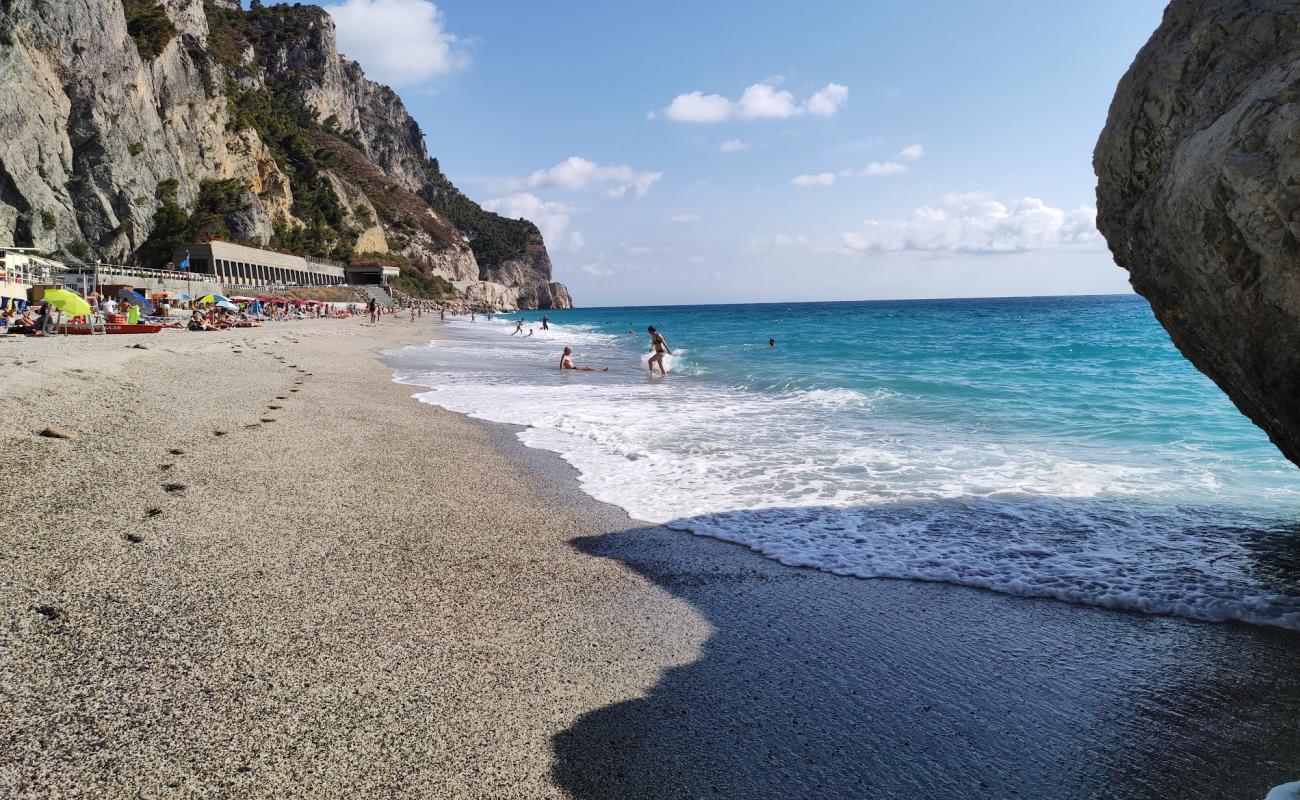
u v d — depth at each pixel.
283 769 3.05
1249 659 4.21
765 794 3.08
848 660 4.28
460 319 92.50
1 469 6.48
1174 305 6.05
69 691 3.46
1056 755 3.37
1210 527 6.49
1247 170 4.40
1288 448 5.80
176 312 36.78
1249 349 5.20
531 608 4.88
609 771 3.20
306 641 4.16
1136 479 8.16
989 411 13.01
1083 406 13.23
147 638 4.03
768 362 24.83
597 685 3.92
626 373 21.56
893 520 6.93
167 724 3.29
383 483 7.76
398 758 3.19
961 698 3.87
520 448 10.27
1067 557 5.88
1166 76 5.68
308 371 17.89
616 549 6.16
